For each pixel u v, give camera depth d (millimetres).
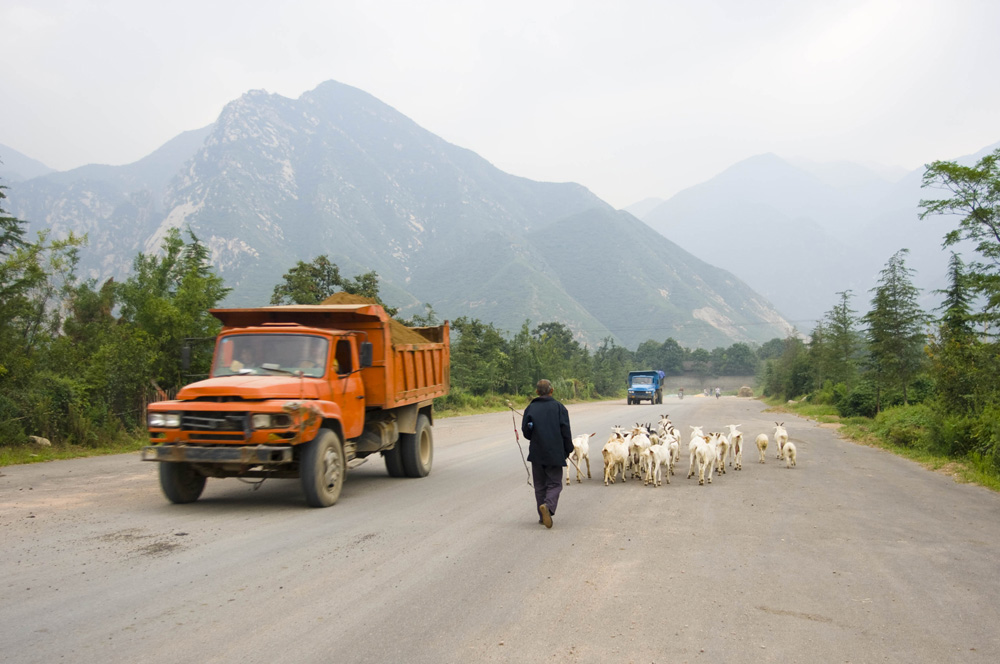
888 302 29734
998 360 16391
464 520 8281
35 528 7402
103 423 17266
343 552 6570
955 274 21250
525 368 58719
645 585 5629
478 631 4516
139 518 8062
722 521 8398
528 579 5762
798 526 8125
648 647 4285
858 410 32281
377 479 12109
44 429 15641
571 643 4332
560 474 8062
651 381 59781
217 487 10656
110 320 22625
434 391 13562
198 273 21812
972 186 15906
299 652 4098
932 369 18688
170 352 19672
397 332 12344
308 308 10414
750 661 4094
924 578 5926
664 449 11781
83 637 4258
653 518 8562
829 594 5441
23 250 16828
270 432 8305
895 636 4539
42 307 18469
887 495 10578
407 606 5004
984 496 10578
